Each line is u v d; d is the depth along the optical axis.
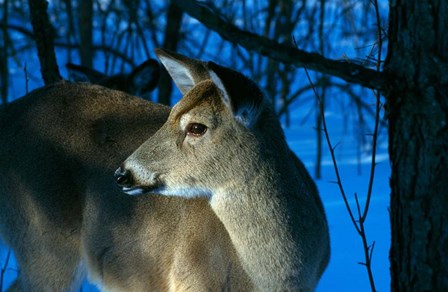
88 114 10.59
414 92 7.91
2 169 10.83
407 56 7.91
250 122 8.52
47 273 10.74
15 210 10.80
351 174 19.45
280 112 22.47
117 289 10.37
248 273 8.99
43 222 10.56
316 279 9.21
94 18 25.81
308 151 22.39
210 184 8.74
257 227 8.73
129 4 21.61
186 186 8.77
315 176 19.12
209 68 8.09
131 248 10.09
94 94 10.78
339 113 27.44
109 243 10.23
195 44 24.28
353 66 7.87
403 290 8.35
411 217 8.14
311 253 8.91
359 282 12.10
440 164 7.89
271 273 8.80
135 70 15.77
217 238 9.26
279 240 8.73
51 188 10.46
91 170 10.34
